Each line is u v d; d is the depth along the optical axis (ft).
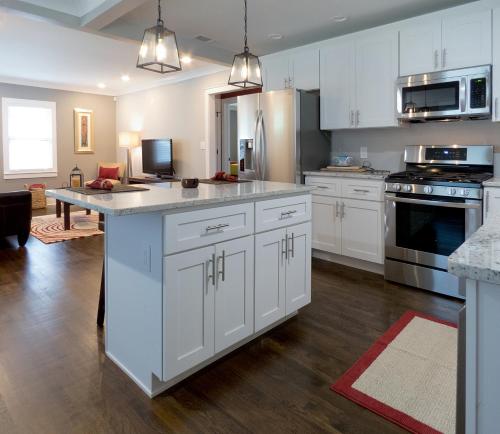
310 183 13.15
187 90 21.24
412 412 5.57
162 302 5.72
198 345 6.32
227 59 15.42
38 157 24.84
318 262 13.19
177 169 22.41
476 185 9.26
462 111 10.12
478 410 2.62
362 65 12.17
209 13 11.46
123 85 24.57
